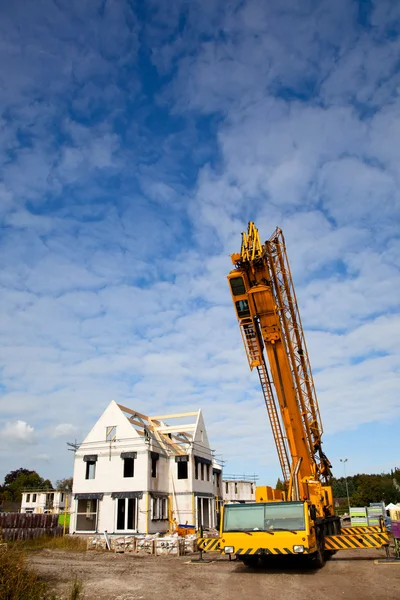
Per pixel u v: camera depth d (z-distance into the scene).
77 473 31.44
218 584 13.07
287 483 21.02
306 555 16.22
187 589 12.34
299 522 14.61
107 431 31.78
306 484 19.33
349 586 12.19
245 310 20.47
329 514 21.83
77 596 10.55
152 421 35.81
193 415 36.28
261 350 21.05
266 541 14.41
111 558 20.44
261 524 14.85
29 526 28.53
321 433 22.38
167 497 32.41
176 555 21.47
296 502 15.14
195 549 23.28
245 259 20.45
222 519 15.28
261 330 20.48
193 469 33.25
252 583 13.11
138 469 30.03
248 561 16.89
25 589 9.90
